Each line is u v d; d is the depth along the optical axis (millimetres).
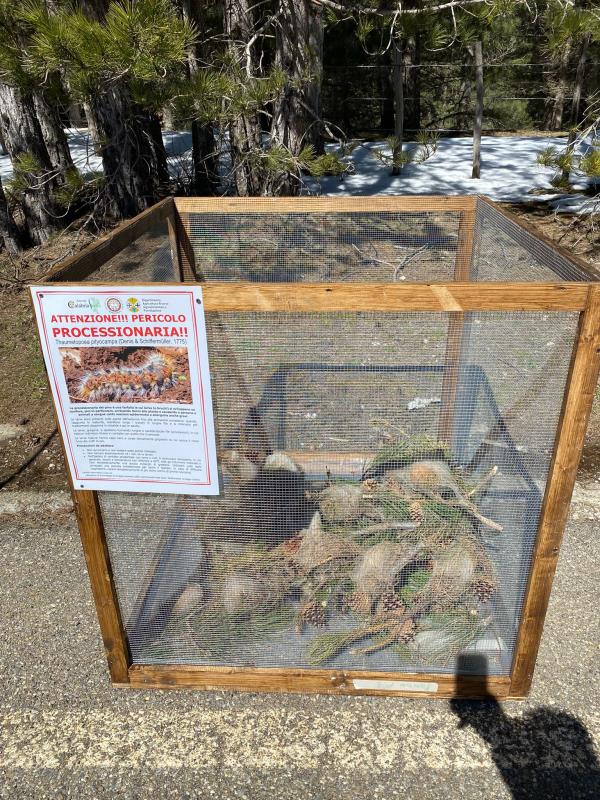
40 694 2434
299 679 2383
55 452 3953
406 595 2311
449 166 10336
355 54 13148
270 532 2264
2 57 4168
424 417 2191
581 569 2971
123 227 2420
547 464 2031
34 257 7066
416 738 2244
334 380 2055
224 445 2082
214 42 5922
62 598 2879
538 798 2059
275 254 3166
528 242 2344
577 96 13562
